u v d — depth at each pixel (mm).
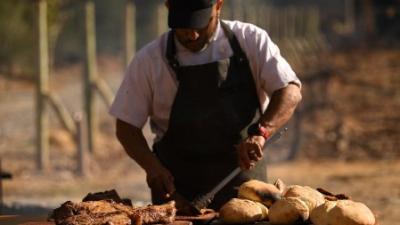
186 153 5840
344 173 16031
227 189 5828
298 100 5656
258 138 5398
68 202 4707
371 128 20188
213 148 5789
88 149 17875
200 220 4754
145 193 13781
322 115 21219
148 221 4551
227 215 4641
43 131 16281
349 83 25594
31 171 15938
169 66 5742
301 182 14969
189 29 5477
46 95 16594
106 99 18078
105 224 4395
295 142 17969
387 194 13594
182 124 5770
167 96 5797
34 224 4691
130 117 5809
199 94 5730
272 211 4520
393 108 22469
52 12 25500
